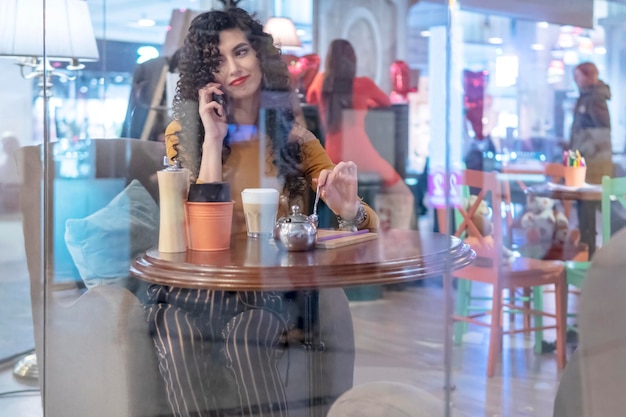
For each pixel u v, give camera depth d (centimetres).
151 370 121
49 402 143
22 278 152
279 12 355
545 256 184
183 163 139
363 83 273
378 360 112
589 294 86
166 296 122
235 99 145
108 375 125
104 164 145
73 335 135
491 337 153
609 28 380
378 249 130
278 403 112
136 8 212
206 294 119
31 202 149
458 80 386
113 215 135
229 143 142
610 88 341
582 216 200
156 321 121
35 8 197
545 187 241
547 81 411
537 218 208
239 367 115
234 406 114
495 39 428
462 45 415
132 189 139
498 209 208
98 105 170
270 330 118
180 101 146
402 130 257
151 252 127
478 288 180
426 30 401
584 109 320
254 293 118
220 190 127
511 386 125
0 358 154
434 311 127
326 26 393
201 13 165
